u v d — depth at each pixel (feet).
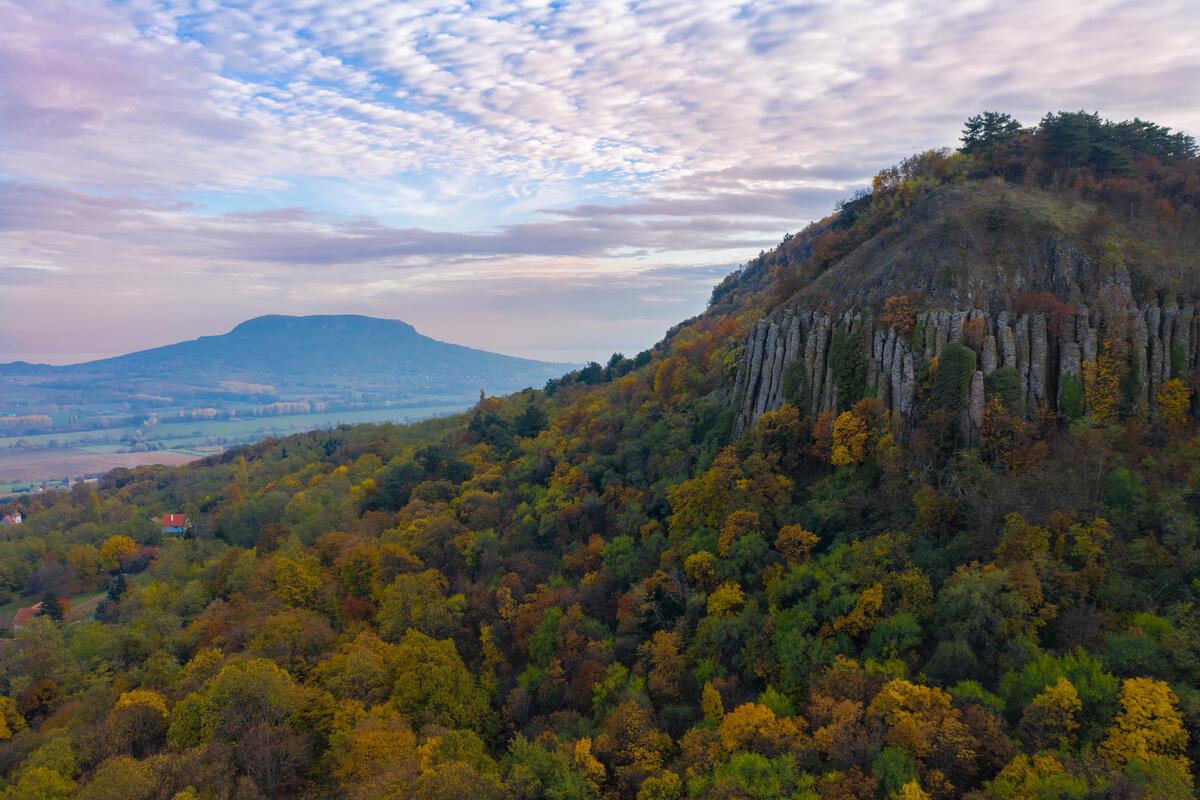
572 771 213.05
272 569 391.24
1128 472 237.45
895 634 221.05
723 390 391.65
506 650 306.14
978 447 269.85
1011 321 287.07
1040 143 375.86
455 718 261.24
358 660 274.16
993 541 237.86
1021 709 190.39
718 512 302.66
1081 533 224.12
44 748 241.35
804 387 327.88
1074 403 266.98
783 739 196.34
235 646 325.01
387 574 364.17
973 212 337.31
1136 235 312.71
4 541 611.88
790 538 266.98
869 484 284.20
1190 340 267.39
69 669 329.52
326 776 239.50
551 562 356.18
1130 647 191.93
